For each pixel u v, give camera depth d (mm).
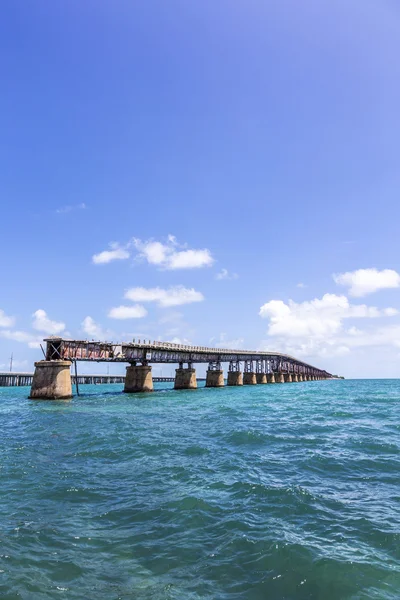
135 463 16875
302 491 12828
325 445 20016
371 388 99000
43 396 51000
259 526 10250
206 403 46562
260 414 33906
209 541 9492
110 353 61656
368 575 7867
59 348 52781
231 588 7527
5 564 8430
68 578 7895
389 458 17188
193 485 13664
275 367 153375
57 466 16531
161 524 10508
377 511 11188
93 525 10500
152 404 45375
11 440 22547
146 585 7648
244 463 16578
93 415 34344
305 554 8719
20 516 11133
